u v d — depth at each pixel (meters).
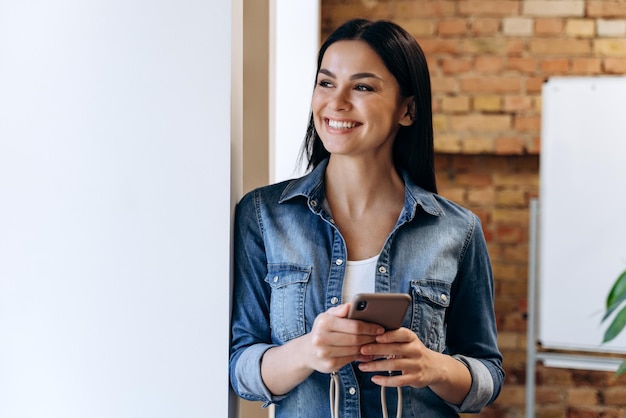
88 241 1.48
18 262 1.49
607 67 3.80
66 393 1.49
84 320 1.48
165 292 1.47
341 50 1.44
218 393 1.46
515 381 3.86
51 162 1.48
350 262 1.46
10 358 1.50
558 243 3.45
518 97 3.82
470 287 1.55
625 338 3.40
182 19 1.45
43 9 1.47
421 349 1.33
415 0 3.84
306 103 2.98
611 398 3.82
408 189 1.50
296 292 1.44
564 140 3.44
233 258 1.53
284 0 2.99
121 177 1.47
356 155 1.46
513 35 3.82
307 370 1.35
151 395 1.48
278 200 1.51
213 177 1.46
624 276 2.46
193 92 1.46
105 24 1.47
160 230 1.47
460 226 1.53
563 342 3.45
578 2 3.80
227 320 1.46
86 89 1.47
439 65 3.85
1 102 1.49
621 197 3.40
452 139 3.84
